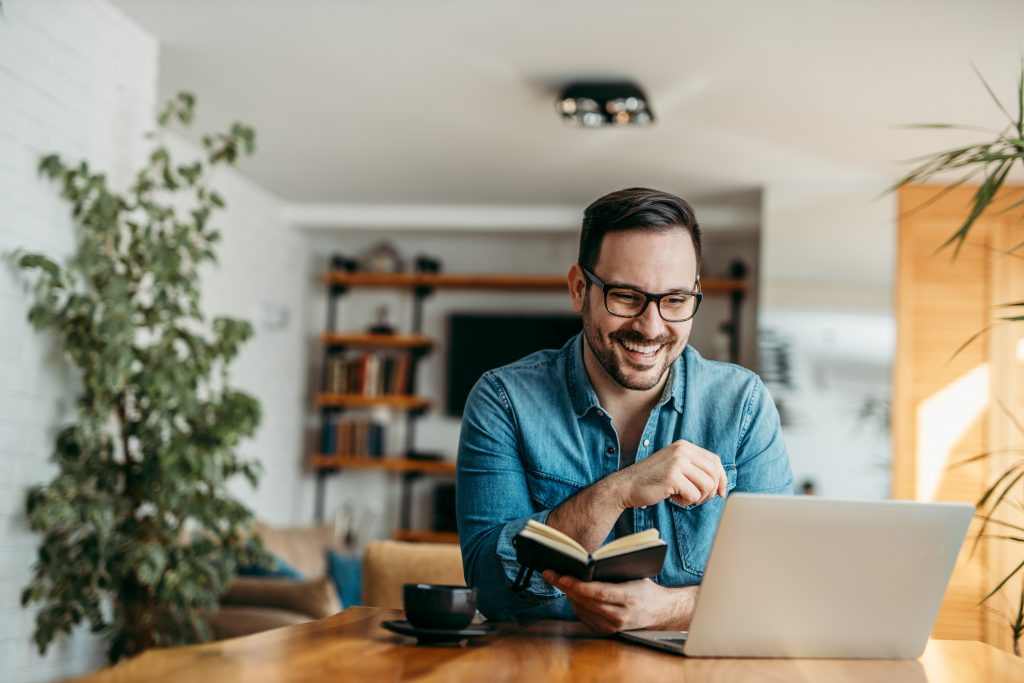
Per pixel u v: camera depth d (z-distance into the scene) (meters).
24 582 3.27
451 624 1.24
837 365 5.46
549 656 1.19
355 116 4.81
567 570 1.31
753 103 4.46
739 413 1.66
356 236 7.02
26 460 3.24
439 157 5.42
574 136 5.00
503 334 6.79
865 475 5.42
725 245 6.61
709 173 5.48
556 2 3.56
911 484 5.21
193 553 3.48
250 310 6.12
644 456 1.63
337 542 5.78
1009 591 4.89
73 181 3.38
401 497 6.85
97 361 3.25
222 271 5.73
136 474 3.43
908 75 4.07
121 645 3.44
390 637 1.28
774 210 5.60
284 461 6.66
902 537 1.26
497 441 1.61
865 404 5.43
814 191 5.56
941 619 4.96
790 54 3.93
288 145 5.30
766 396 1.70
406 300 6.99
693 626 1.23
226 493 3.62
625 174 5.58
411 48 3.99
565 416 1.63
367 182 5.98
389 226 6.53
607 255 1.49
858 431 5.43
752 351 6.49
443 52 4.02
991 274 5.22
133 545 3.33
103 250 3.54
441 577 2.38
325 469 6.93
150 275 3.95
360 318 7.02
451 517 6.59
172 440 3.38
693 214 1.53
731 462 1.65
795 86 4.24
